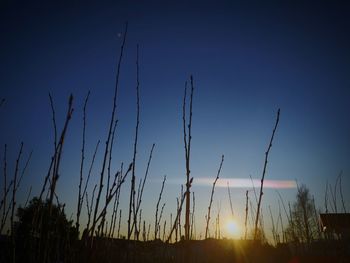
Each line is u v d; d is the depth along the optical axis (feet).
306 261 23.08
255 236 7.89
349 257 22.02
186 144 7.82
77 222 8.00
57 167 6.23
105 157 7.38
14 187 8.75
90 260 6.66
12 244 8.30
